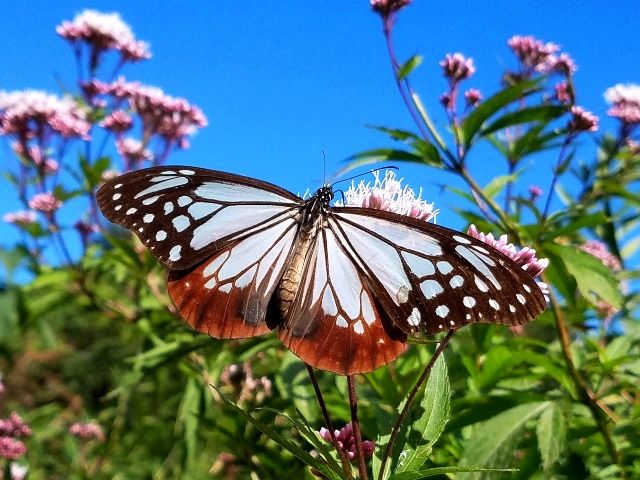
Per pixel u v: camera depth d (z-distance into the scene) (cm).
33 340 60
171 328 35
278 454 29
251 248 18
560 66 34
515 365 27
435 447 24
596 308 29
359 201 21
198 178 18
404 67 30
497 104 28
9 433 44
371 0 31
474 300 16
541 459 22
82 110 45
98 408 67
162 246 18
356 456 18
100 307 38
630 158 33
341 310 17
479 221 28
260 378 34
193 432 32
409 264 17
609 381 28
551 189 29
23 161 42
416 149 28
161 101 44
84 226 41
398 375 26
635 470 23
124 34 46
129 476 43
